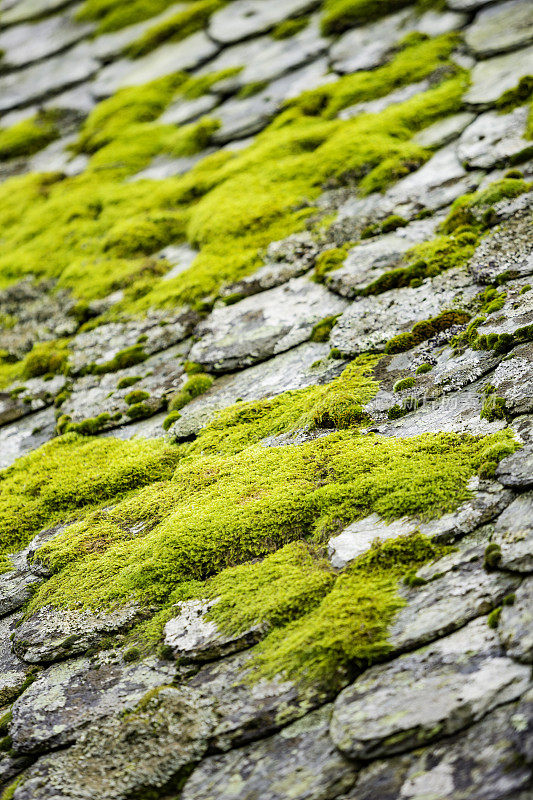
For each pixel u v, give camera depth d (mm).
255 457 7984
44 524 8656
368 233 11695
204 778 4977
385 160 13383
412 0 19359
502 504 5816
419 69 16359
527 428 6375
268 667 5449
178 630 6109
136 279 13727
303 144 15656
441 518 5969
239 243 13055
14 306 14914
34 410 11555
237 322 11016
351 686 5031
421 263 10070
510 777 4035
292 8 22547
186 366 10625
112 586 6887
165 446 9203
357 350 9125
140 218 15734
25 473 9672
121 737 5383
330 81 18156
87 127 23125
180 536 6988
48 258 16016
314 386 8914
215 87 20812
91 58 27250
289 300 11023
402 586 5574
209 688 5492
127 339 12016
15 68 29328
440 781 4219
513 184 10766
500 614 4953
